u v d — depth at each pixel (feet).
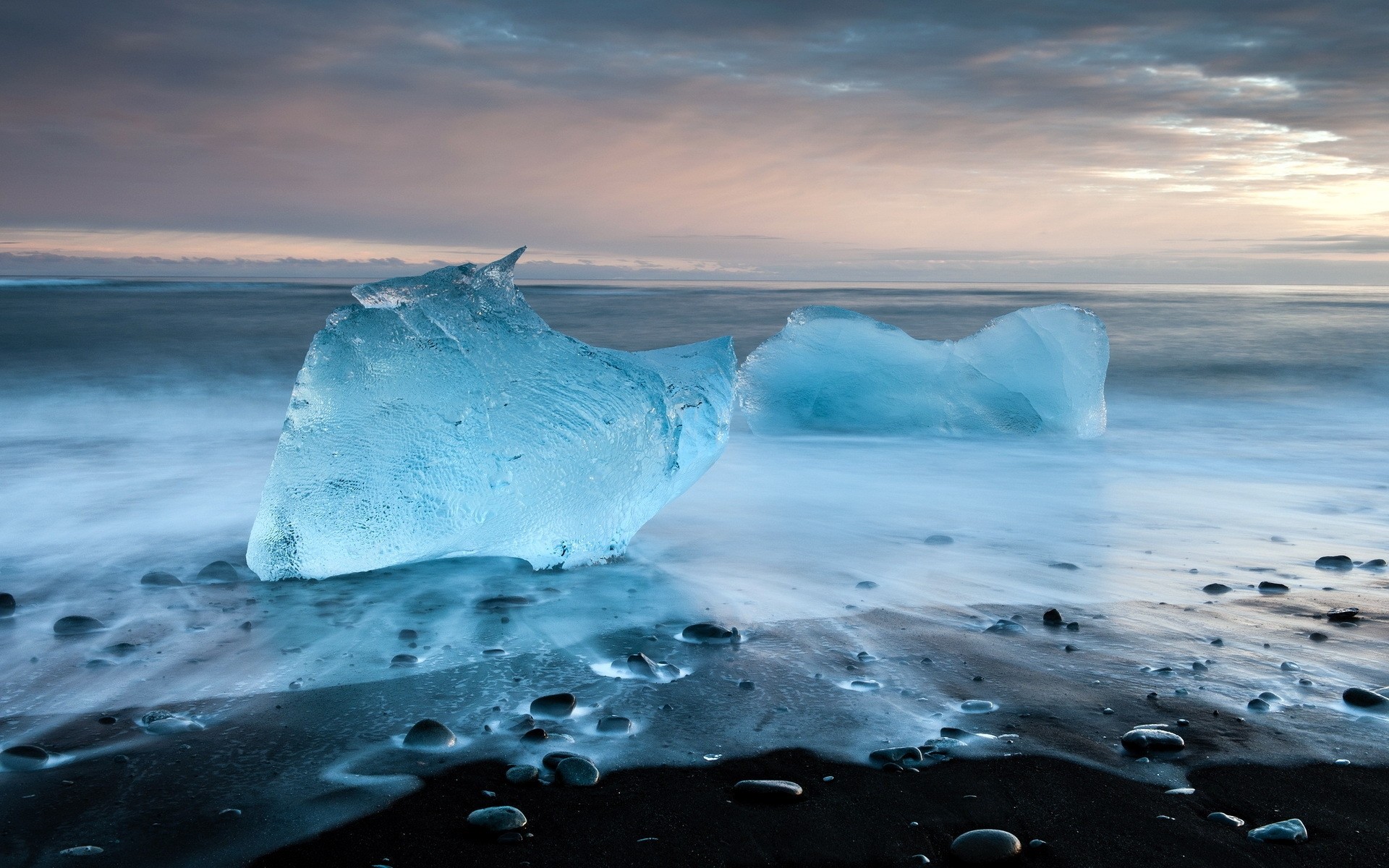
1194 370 39.42
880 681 8.89
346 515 11.62
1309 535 14.70
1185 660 9.45
